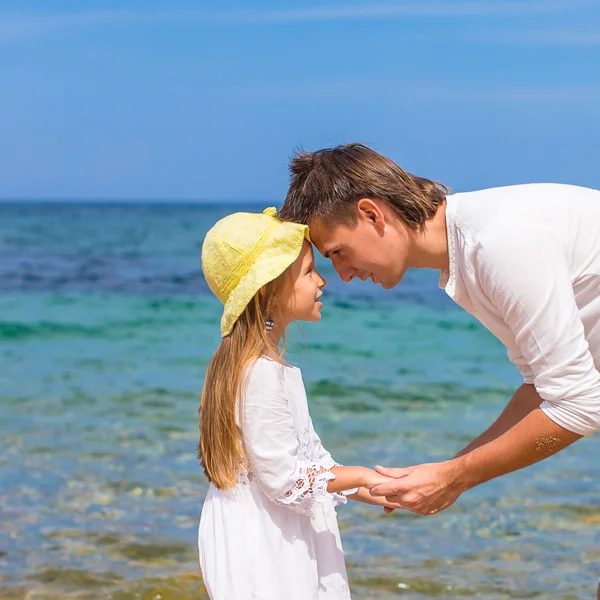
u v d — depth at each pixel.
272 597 2.67
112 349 11.23
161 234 42.88
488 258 2.48
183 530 4.61
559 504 5.02
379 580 4.00
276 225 2.86
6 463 5.81
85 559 4.22
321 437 6.57
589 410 2.43
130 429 6.79
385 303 16.42
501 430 3.08
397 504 2.77
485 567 4.15
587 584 3.96
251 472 2.77
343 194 2.72
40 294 18.03
